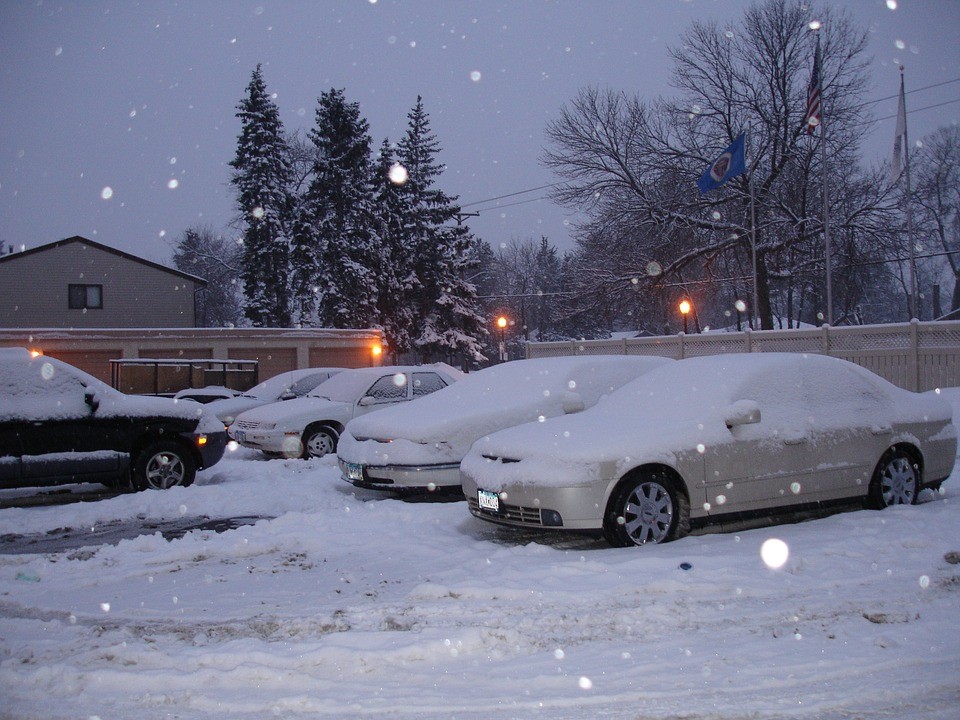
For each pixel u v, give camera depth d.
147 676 4.13
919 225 37.31
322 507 9.26
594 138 39.66
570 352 27.02
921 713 3.62
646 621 4.88
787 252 38.34
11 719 3.70
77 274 36.22
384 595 5.64
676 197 38.69
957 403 13.63
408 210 51.09
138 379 19.44
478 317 52.41
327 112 46.62
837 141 36.09
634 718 3.59
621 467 6.60
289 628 4.92
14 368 9.66
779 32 36.62
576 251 42.25
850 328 18.55
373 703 3.80
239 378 20.31
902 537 6.53
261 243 43.28
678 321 50.19
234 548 7.02
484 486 7.11
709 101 38.75
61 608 5.52
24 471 9.41
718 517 7.02
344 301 44.28
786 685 3.92
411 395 13.96
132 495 9.59
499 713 3.67
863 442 7.64
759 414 7.02
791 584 5.48
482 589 5.49
